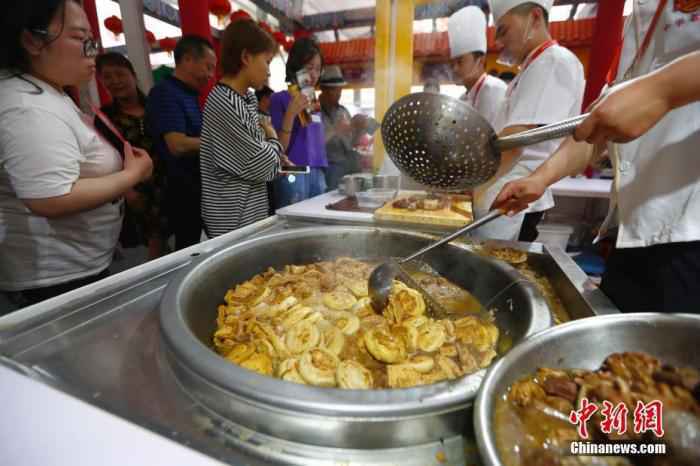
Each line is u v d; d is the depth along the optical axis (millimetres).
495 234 1597
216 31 4688
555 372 474
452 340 785
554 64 1333
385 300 924
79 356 614
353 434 442
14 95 874
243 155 1560
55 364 590
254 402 456
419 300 908
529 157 1509
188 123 2266
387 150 979
